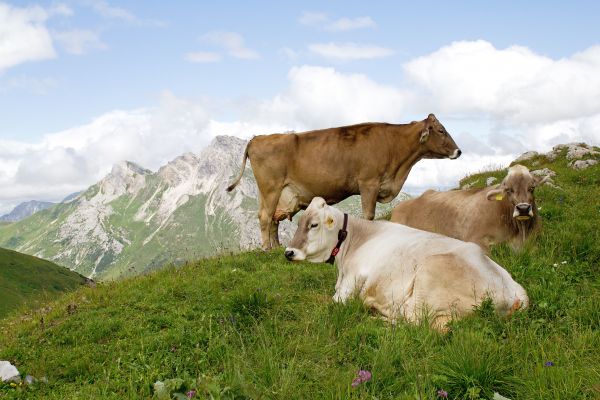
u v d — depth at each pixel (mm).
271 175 9516
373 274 6258
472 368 4574
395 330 5559
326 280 7516
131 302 7496
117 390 5418
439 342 5344
